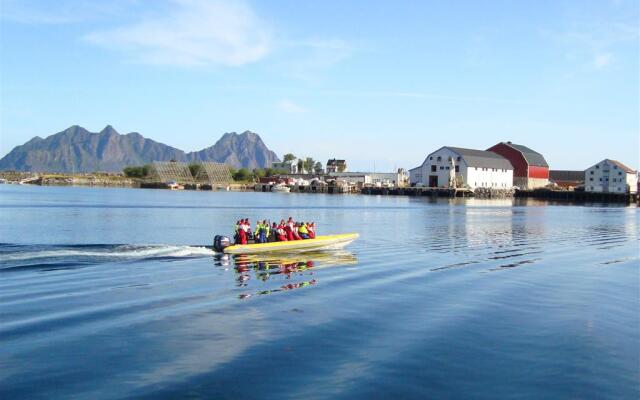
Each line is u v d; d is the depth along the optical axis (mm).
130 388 14969
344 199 155000
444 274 31562
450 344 18609
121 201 124062
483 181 179250
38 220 69000
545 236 55719
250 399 14414
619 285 28906
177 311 22203
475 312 22703
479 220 78562
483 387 15305
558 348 18391
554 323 21234
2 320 20594
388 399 14492
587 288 27984
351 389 15039
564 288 27906
